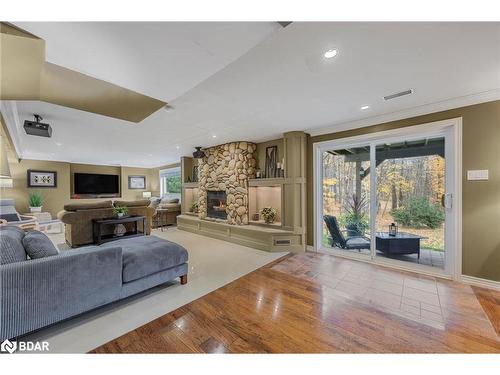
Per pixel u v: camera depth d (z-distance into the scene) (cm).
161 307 216
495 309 208
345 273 301
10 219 476
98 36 127
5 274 153
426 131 291
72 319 195
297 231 405
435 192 299
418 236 312
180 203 745
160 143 505
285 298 233
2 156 337
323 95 248
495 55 173
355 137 349
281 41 154
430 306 215
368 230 355
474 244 259
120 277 213
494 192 247
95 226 463
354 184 372
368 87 229
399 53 170
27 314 161
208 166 570
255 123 355
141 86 191
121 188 869
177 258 260
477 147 255
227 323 190
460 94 249
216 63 158
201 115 314
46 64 158
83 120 330
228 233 486
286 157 413
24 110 285
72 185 764
